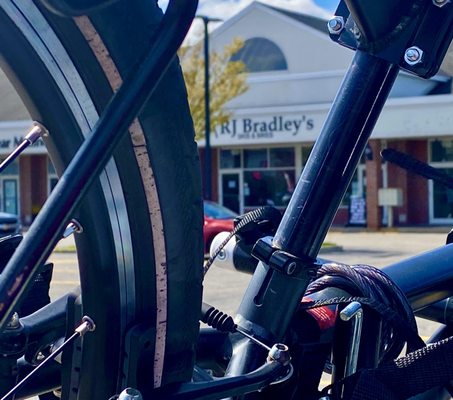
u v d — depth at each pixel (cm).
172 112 123
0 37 114
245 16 3422
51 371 159
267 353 147
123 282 126
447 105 2805
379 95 147
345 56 3183
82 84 117
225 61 3203
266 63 3406
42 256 92
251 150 3500
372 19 138
